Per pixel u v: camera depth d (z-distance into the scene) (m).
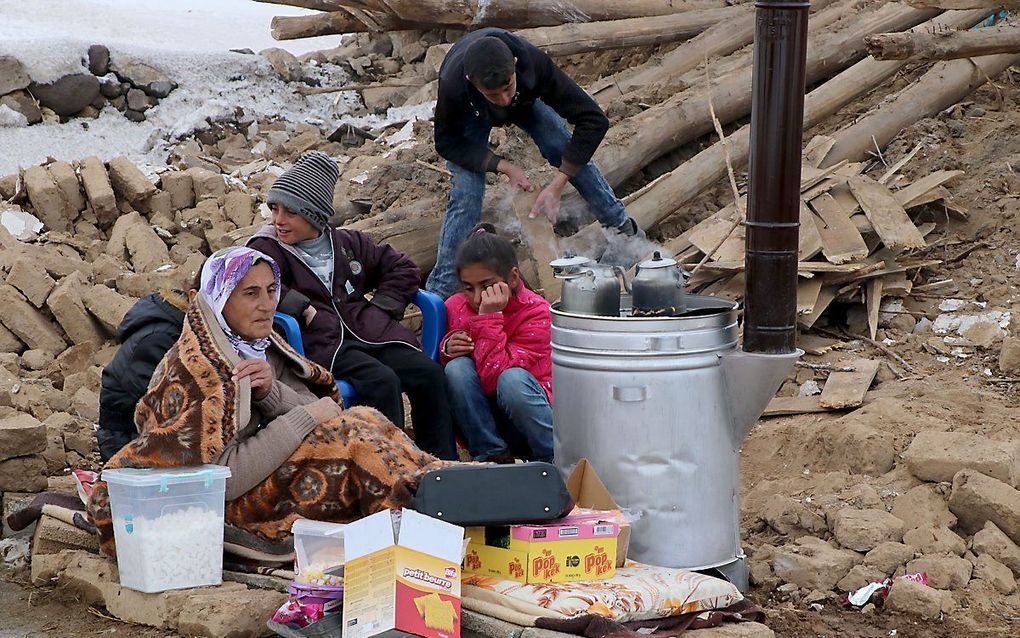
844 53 10.66
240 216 9.92
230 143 11.82
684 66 11.19
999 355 7.73
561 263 5.66
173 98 12.21
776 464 7.04
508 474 4.86
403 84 13.00
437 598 4.61
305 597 4.79
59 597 5.66
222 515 5.31
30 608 5.55
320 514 5.39
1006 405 7.13
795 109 5.25
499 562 4.96
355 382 6.42
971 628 5.27
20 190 9.73
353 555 4.64
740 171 9.71
